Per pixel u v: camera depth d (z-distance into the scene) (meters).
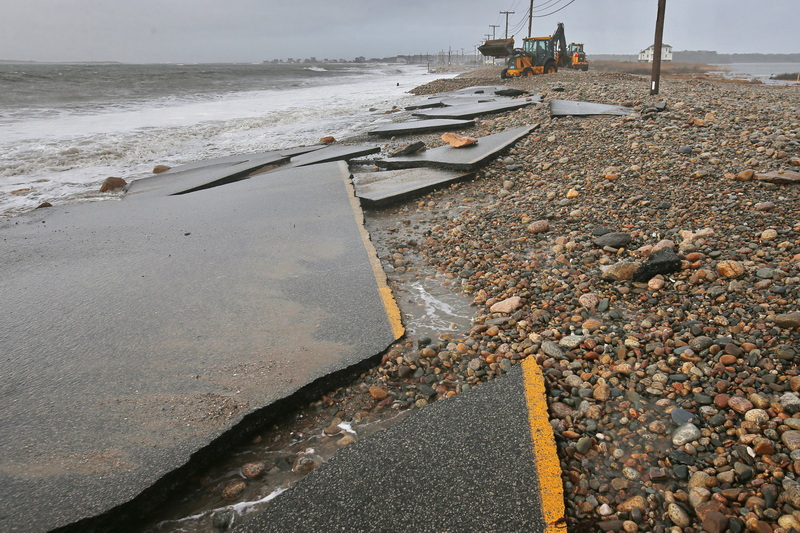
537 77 25.75
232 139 12.92
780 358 2.39
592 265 3.79
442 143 9.38
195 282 3.81
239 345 2.90
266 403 2.37
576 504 1.80
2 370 2.72
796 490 1.69
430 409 2.30
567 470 1.95
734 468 1.85
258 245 4.55
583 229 4.48
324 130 13.69
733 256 3.47
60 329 3.15
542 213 4.99
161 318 3.25
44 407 2.39
